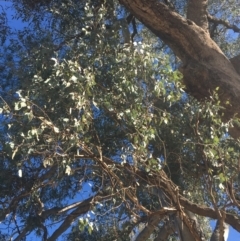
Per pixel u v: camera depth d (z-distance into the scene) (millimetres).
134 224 9477
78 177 9930
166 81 7871
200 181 9172
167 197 8734
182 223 8625
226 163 8117
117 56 8156
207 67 10039
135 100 7793
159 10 10742
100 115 8805
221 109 9055
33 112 7309
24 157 7398
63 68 7328
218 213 7875
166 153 8508
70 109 7133
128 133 7781
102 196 8227
